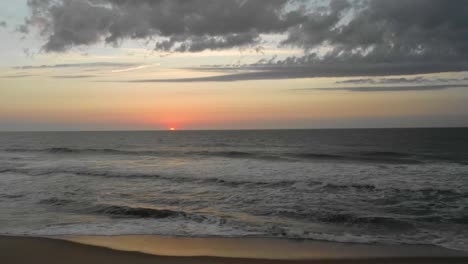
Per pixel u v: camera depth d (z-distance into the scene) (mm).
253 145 43969
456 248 6871
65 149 32219
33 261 6121
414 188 12344
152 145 45812
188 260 6219
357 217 8898
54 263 6027
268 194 11969
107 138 73312
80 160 23641
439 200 10828
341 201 10867
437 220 8867
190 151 32375
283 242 7289
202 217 9219
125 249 6824
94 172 17156
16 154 28750
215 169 18031
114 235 7766
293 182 13758
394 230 8109
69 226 8453
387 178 14297
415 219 8969
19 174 16719
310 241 7359
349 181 13719
